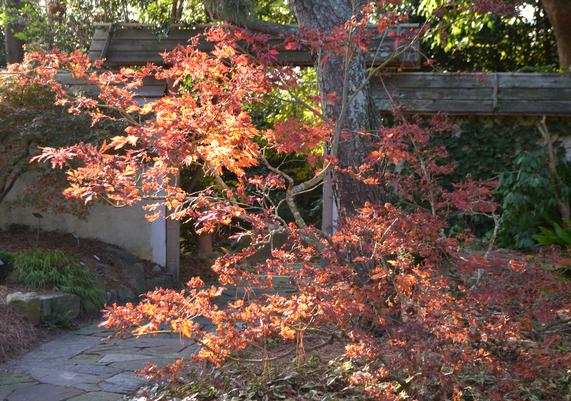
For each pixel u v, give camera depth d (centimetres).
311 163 530
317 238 486
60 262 870
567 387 489
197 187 1507
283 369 543
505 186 1059
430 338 427
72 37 1644
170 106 454
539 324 543
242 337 461
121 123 936
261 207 464
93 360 630
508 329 417
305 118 1225
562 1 1294
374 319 434
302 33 525
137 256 1163
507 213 1018
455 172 1166
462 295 479
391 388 448
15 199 1131
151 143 436
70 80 1038
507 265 481
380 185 688
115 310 451
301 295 464
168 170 459
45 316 749
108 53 1145
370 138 684
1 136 966
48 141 945
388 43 1102
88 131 939
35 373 584
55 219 1162
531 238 1002
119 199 447
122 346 688
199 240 1499
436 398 443
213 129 454
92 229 1161
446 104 1139
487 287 428
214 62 495
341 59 681
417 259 590
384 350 500
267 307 475
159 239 1163
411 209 873
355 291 448
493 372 423
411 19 1639
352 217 504
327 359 573
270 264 467
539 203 1022
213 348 474
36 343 700
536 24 1745
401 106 637
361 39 531
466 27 1461
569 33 1323
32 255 875
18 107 938
